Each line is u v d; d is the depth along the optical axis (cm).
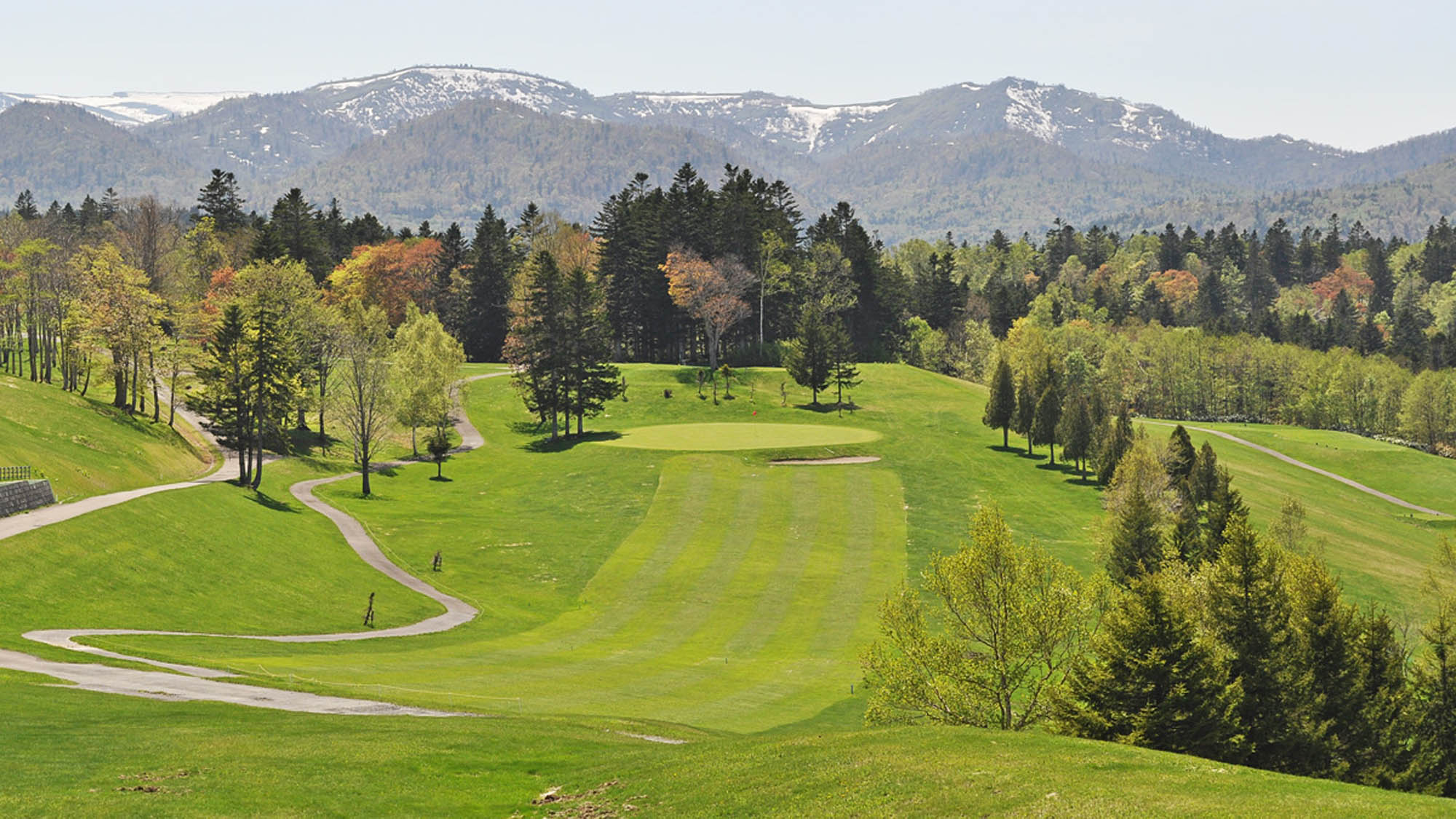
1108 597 4334
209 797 2584
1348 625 4825
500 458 12462
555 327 13275
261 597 6362
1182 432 10169
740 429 13138
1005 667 4197
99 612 5334
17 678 3781
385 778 2888
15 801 2428
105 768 2728
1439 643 5059
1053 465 12194
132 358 11369
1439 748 4775
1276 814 2270
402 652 5609
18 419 9406
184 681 4097
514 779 3020
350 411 10644
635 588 7569
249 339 9869
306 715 3638
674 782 2919
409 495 10438
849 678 5578
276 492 9612
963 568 4259
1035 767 2758
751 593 7450
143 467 9562
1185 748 3881
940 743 3103
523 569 8019
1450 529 11738
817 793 2697
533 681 5103
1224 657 4516
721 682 5394
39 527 6088
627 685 5191
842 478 10856
